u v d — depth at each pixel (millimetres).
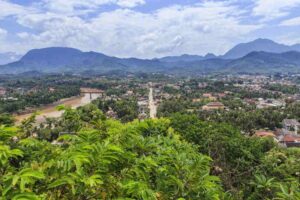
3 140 3154
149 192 2941
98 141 3357
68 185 2781
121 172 3193
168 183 3477
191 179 3590
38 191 2762
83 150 2990
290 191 3955
